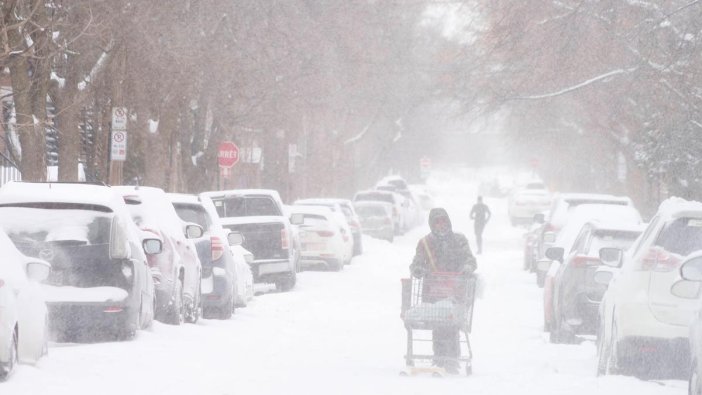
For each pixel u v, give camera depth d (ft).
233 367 129.59
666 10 244.63
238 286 225.76
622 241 167.53
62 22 218.79
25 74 229.25
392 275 349.41
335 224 354.13
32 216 135.95
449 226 134.21
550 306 185.78
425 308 129.90
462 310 131.03
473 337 183.62
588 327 162.61
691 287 119.14
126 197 164.55
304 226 351.87
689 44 238.48
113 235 136.56
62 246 134.72
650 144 301.43
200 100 352.49
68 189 139.33
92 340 138.82
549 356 151.74
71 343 138.31
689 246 121.80
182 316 175.63
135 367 121.19
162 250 163.22
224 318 200.95
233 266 208.13
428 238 134.41
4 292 102.27
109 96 279.90
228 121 338.75
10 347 102.73
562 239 238.07
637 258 123.44
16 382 103.09
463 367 139.64
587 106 346.74
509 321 214.48
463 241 134.41
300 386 115.65
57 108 252.42
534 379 121.19
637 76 253.44
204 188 364.58
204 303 197.26
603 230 168.35
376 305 248.52
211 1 296.51
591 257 163.12
